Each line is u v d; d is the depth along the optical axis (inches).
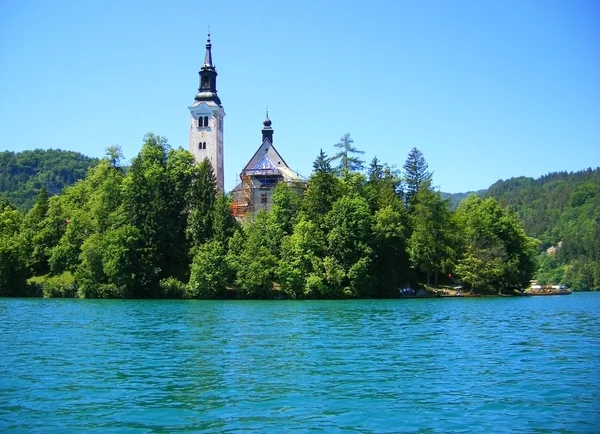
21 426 665.0
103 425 667.4
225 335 1509.6
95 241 3720.5
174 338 1443.2
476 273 3932.1
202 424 669.9
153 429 652.1
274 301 3321.9
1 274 3811.5
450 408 740.0
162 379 914.1
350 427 660.7
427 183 4133.9
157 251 3764.8
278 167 5098.4
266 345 1305.4
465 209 4751.5
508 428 658.2
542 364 1050.7
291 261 3631.9
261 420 685.9
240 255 3634.4
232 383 884.6
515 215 4623.5
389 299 3545.8
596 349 1242.0
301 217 3954.2
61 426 664.4
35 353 1185.4
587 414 713.6
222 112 5428.2
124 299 3494.1
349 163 4692.4
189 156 4498.0
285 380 905.5
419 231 3919.8
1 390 838.5
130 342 1363.2
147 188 3937.0
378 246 3767.2
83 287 3585.1
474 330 1640.0
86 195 4726.9
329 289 3595.0
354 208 3764.8
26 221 4495.6
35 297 3764.8
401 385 868.6
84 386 865.5
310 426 663.8
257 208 4746.6
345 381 898.7
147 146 4544.8
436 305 2906.0
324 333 1557.6
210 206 3954.2
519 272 4256.9
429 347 1273.4
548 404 760.3
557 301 3363.7
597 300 3506.4
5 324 1820.9
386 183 4367.6
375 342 1359.5
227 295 3590.1
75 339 1422.2
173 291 3580.2
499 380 906.1
